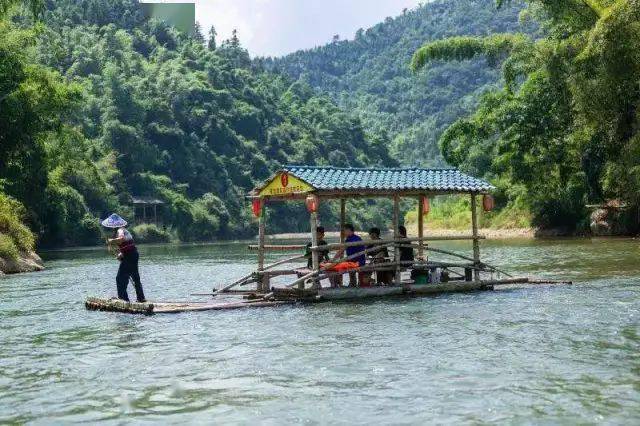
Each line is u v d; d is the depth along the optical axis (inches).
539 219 2240.4
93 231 2970.0
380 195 734.5
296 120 6545.3
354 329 513.0
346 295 682.8
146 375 386.6
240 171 5206.7
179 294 813.9
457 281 745.6
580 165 1921.8
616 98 1469.0
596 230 1951.3
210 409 319.3
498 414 300.8
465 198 3211.1
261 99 6269.7
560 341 446.0
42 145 1977.1
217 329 529.3
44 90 1850.4
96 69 5147.6
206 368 399.2
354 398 331.0
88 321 592.1
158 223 3983.8
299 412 311.4
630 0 1279.5
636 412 298.0
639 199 1707.7
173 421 303.3
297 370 388.2
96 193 3356.3
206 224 4286.4
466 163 2795.3
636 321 512.4
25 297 798.5
